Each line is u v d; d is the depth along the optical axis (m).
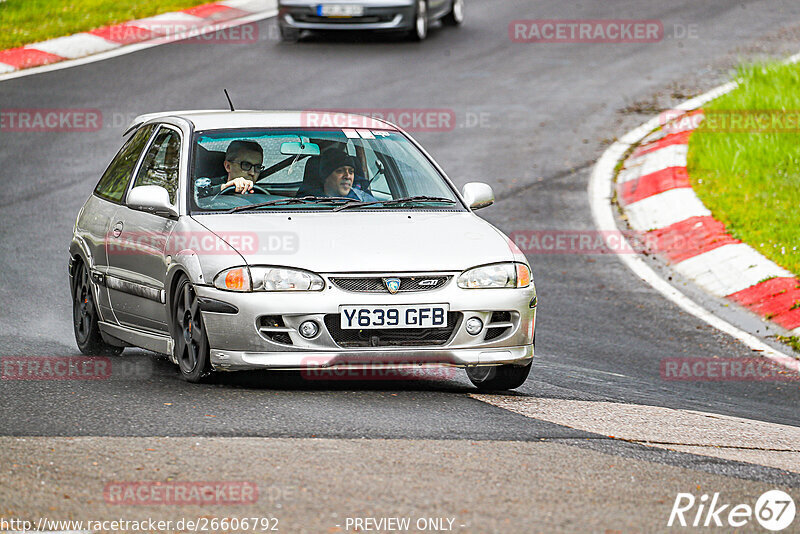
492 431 21.53
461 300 24.22
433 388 26.16
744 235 44.50
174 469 18.20
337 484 17.66
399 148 28.64
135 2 87.81
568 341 34.34
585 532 15.99
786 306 37.31
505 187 54.12
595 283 41.16
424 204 27.27
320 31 85.94
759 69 68.94
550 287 40.62
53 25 79.88
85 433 20.22
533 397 25.66
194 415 21.70
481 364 24.45
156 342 26.48
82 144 57.75
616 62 78.81
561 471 19.02
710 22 90.56
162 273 25.75
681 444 22.02
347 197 26.83
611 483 18.50
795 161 53.41
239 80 70.75
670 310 38.12
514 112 67.06
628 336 35.22
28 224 45.72
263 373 26.62
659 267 43.25
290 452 19.28
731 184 51.41
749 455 21.72
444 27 88.94
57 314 34.81
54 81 69.19
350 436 20.52
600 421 23.42
